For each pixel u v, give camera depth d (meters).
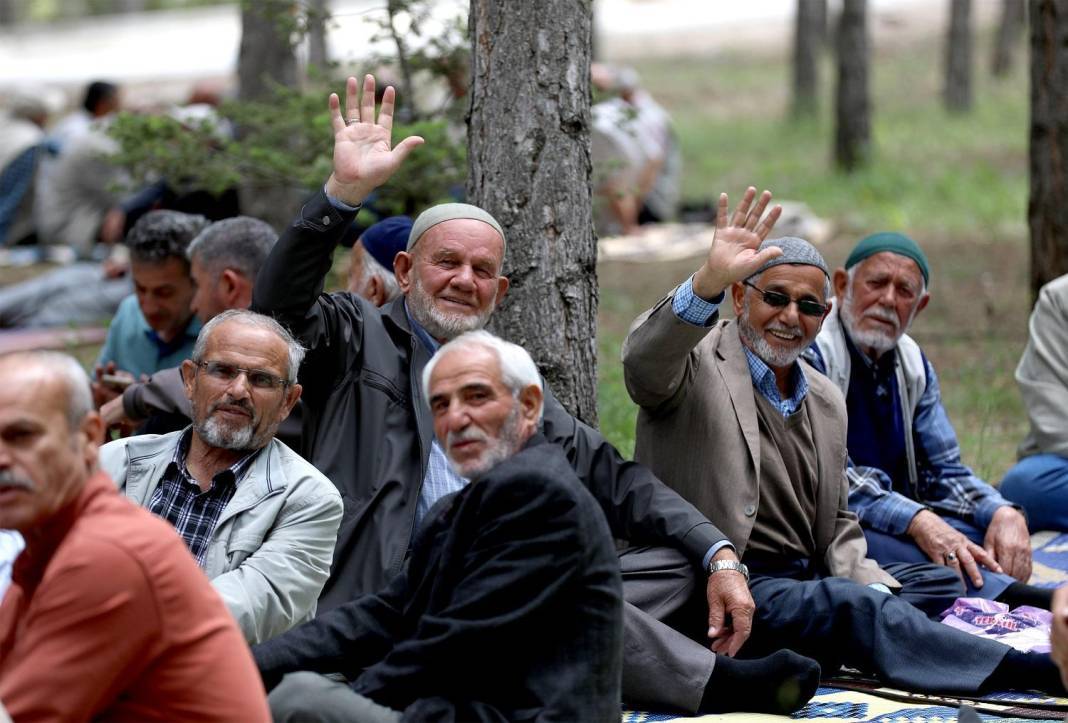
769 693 5.89
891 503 7.60
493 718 4.69
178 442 5.84
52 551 4.11
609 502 6.43
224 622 4.14
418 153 9.58
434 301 6.56
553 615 4.74
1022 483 8.83
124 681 3.98
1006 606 7.10
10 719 3.83
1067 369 8.86
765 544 6.87
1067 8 10.74
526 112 7.46
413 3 9.97
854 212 21.58
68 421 4.05
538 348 7.52
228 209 12.61
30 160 18.55
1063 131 10.86
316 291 6.23
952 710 5.93
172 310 8.46
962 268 17.09
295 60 13.43
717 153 30.02
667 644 5.94
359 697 4.81
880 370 7.98
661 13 52.88
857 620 6.33
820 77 38.38
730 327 7.03
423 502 6.25
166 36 43.19
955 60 33.50
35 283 14.24
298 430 6.45
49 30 47.94
